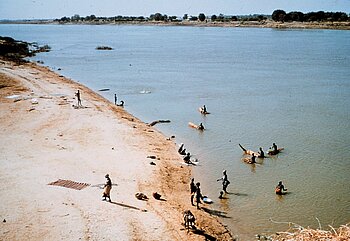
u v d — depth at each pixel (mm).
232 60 110188
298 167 32375
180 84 72625
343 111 50812
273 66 96312
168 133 42469
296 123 45688
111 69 94250
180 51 138250
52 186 25828
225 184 27438
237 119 48062
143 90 67125
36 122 42250
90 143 36125
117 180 27797
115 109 51688
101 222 21359
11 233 19891
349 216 24109
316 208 25234
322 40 174375
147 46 161250
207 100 59031
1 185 25750
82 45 171250
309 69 89875
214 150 36781
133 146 36125
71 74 86188
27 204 23031
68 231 20234
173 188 27922
